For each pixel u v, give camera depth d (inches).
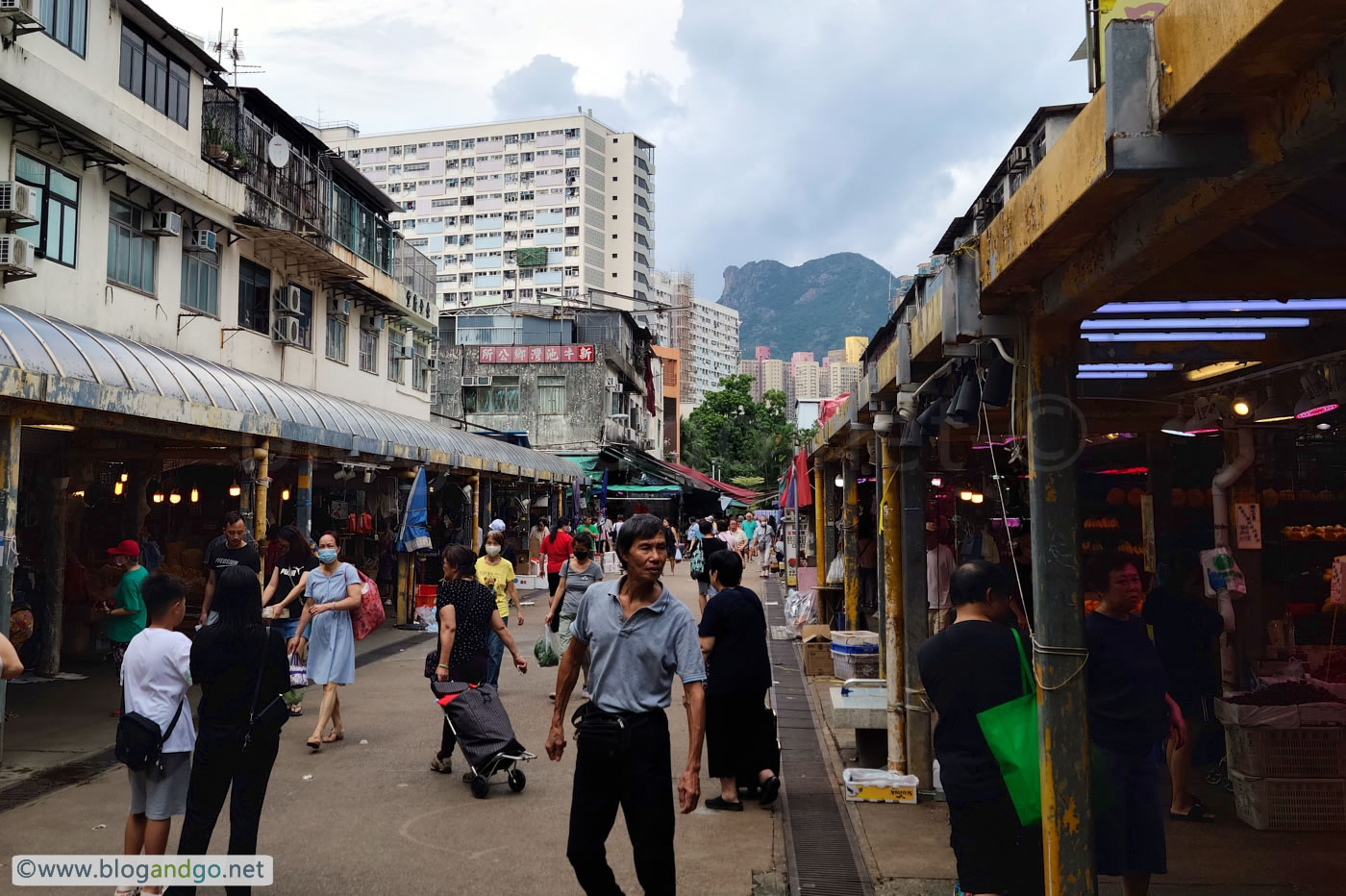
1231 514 307.1
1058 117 299.4
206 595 359.3
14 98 459.8
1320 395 226.5
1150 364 223.3
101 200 543.2
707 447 2765.7
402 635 633.0
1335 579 288.2
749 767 257.4
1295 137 82.9
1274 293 145.9
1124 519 374.0
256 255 732.7
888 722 272.4
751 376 2888.8
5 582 298.0
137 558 407.2
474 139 4790.8
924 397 249.4
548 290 4633.4
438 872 207.5
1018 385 156.6
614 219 4753.9
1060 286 133.6
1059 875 141.6
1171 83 89.7
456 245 4798.2
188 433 424.8
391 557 799.1
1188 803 238.8
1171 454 348.5
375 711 382.0
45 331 391.5
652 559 162.7
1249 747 232.2
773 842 228.5
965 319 155.8
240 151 690.2
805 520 940.0
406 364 1092.5
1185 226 101.8
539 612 741.3
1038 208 121.2
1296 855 212.4
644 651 161.0
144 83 583.5
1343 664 273.7
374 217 956.6
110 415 366.6
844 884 200.1
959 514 454.6
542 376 1667.1
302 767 295.7
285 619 372.2
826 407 510.9
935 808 253.4
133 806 183.5
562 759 307.9
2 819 243.6
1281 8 70.5
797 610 607.2
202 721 175.3
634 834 158.1
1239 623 302.0
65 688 421.4
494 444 1063.6
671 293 5187.0
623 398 1852.9
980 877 150.7
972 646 155.5
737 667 259.3
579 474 1339.8
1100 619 172.1
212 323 664.4
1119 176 94.9
